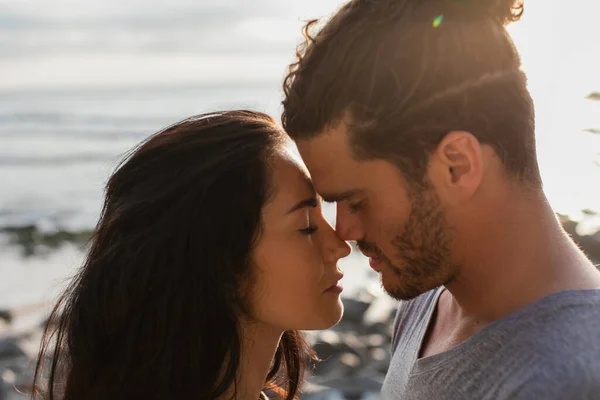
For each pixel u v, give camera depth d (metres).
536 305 1.62
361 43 1.71
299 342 2.49
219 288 1.92
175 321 1.93
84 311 2.02
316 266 2.00
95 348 2.01
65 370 2.14
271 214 1.92
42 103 39.62
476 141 1.67
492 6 1.73
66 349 2.13
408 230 1.76
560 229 1.75
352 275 11.34
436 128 1.68
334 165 1.77
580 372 1.47
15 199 18.14
